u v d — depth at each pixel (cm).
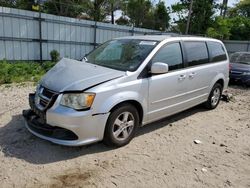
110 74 410
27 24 1229
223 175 374
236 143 487
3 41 1166
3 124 490
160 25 3011
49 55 1344
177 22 2419
